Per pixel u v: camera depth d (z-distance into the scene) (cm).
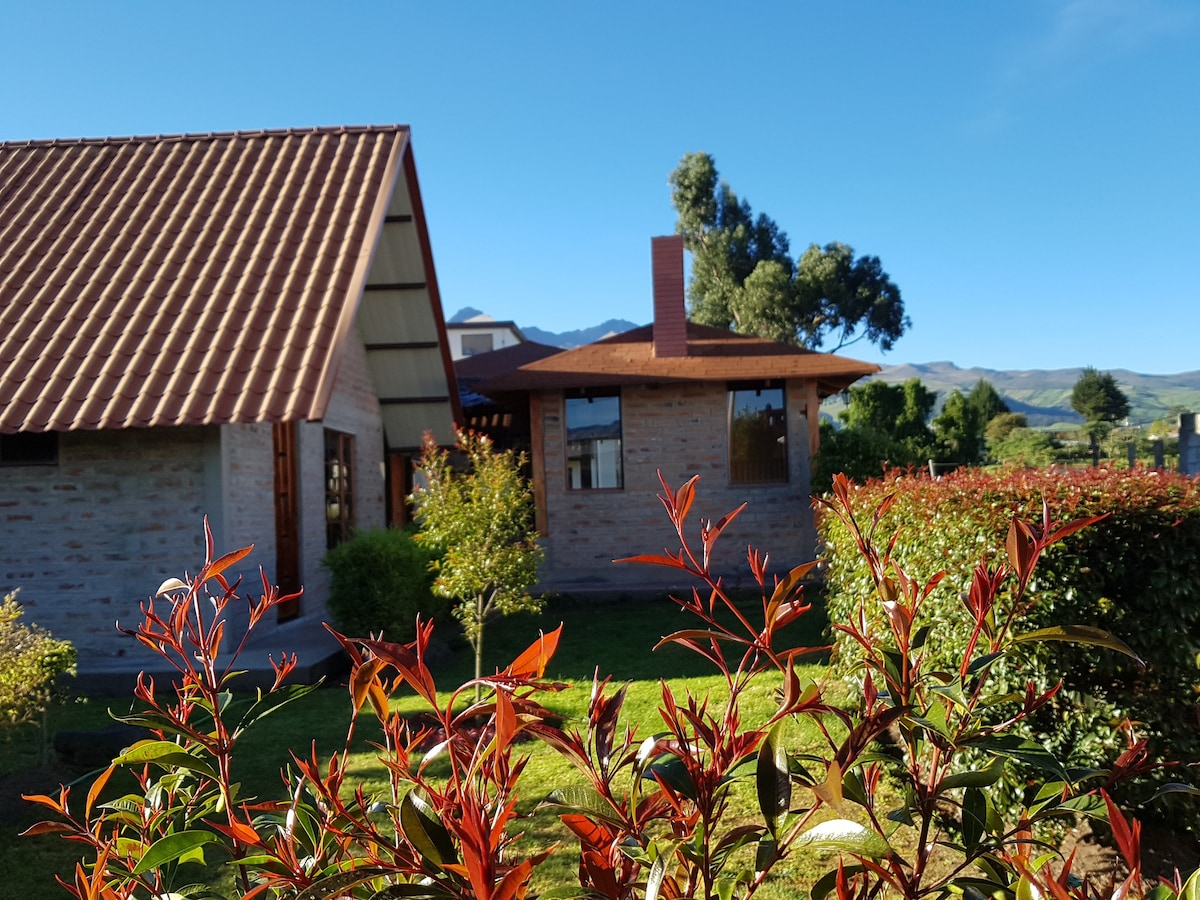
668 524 1766
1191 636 496
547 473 1784
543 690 167
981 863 196
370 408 1683
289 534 1350
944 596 555
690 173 5144
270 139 1534
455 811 162
